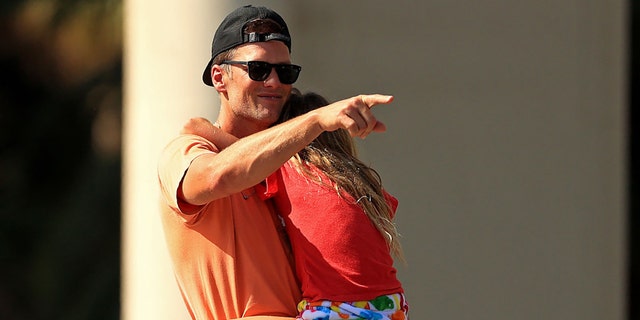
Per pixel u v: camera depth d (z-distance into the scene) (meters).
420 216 21.47
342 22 21.16
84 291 49.72
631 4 44.88
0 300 52.34
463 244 21.53
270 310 12.98
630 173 46.44
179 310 19.44
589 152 22.42
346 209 12.73
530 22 21.77
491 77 21.55
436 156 21.45
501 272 21.69
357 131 11.42
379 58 21.30
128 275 21.22
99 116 51.56
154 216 19.58
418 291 21.48
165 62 19.33
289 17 20.91
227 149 12.11
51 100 54.53
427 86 21.39
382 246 12.91
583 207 22.38
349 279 12.62
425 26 21.34
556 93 21.98
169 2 19.27
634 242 46.50
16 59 53.06
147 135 19.55
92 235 50.25
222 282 13.05
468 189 21.52
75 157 55.16
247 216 13.05
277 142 11.70
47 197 55.06
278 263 13.03
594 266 22.64
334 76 21.23
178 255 13.26
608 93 22.59
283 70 13.17
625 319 23.55
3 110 55.25
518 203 21.77
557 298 22.17
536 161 21.91
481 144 21.58
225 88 13.43
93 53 49.34
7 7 51.72
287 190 12.98
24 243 54.03
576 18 22.03
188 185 12.35
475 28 21.50
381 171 21.47
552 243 22.09
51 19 49.91
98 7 48.69
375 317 12.61
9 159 55.22
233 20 13.28
